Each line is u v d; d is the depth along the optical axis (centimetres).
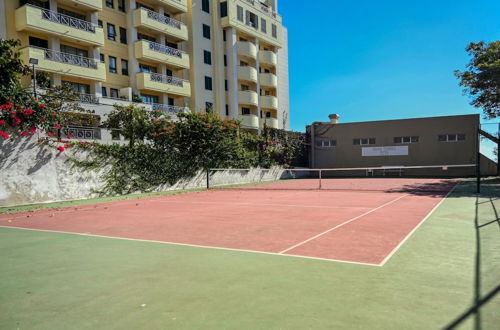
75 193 1518
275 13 4312
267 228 770
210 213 1046
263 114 4091
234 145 2411
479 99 2227
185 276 433
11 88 1313
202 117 2147
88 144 1584
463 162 3189
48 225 875
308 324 293
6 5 2188
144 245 620
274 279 415
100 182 1631
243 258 515
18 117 1300
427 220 836
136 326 296
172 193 1831
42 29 2238
